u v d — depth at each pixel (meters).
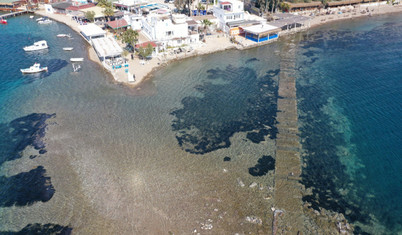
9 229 37.56
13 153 51.09
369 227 37.31
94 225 37.78
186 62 88.62
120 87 73.38
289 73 79.88
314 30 117.44
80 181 44.78
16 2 152.62
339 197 41.66
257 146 51.91
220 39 106.06
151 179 44.84
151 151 51.00
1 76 80.50
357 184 43.84
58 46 102.56
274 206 40.09
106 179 45.03
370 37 105.56
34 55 94.81
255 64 86.50
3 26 127.06
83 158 49.50
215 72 81.69
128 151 51.03
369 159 48.62
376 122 57.78
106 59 89.38
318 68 82.31
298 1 138.75
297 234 36.22
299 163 47.81
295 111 62.16
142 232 36.75
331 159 48.66
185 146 52.22
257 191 42.44
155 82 76.19
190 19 109.69
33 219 38.84
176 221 38.06
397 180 44.47
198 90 72.00
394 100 64.75
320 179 44.72
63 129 57.44
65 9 138.88
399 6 145.38
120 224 37.81
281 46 100.81
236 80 76.75
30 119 60.94
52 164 48.34
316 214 38.94
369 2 148.62
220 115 61.53
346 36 108.19
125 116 61.50
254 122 58.91
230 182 44.12
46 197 42.12
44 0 158.12
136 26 112.88
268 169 46.66
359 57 88.56
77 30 118.94
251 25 110.31
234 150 51.03
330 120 58.84
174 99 68.06
